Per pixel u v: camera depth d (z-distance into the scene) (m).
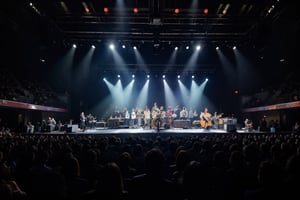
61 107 27.30
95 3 16.19
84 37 21.58
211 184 4.14
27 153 4.95
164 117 23.16
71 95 28.73
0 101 16.95
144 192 2.99
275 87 27.31
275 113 25.34
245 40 20.89
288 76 26.78
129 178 4.78
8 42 23.11
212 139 10.12
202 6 16.23
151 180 3.03
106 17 18.06
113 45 22.64
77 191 3.69
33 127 20.61
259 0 15.62
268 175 2.74
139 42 22.06
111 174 2.73
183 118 24.12
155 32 20.06
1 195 2.67
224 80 28.81
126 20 18.75
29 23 19.94
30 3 16.73
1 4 17.23
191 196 3.29
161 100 30.34
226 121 20.50
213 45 22.06
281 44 22.94
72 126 19.84
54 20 18.70
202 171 3.32
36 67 27.66
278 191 2.73
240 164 4.07
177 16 17.80
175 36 21.38
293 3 15.89
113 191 2.71
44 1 16.19
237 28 20.05
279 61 26.69
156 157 3.07
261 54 25.78
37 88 26.36
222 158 4.57
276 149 5.55
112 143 8.42
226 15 17.48
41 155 4.66
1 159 5.29
